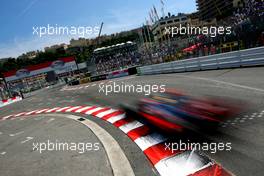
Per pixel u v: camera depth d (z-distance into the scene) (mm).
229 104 5781
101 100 13523
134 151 5277
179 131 5605
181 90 10758
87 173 4711
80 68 60219
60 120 10523
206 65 16781
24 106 21938
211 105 5609
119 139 6266
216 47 19109
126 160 4922
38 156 6352
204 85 10797
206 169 3893
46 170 5305
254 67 12578
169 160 4461
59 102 17688
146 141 5656
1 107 28812
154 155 4832
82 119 9672
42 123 10875
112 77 32656
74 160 5496
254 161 3795
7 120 15180
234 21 21812
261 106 5969
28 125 11328
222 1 84625
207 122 5383
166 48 27656
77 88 27562
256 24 15289
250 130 4852
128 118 8039
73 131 8047
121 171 4500
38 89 50438
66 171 5012
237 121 5387
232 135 4840
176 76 17156
